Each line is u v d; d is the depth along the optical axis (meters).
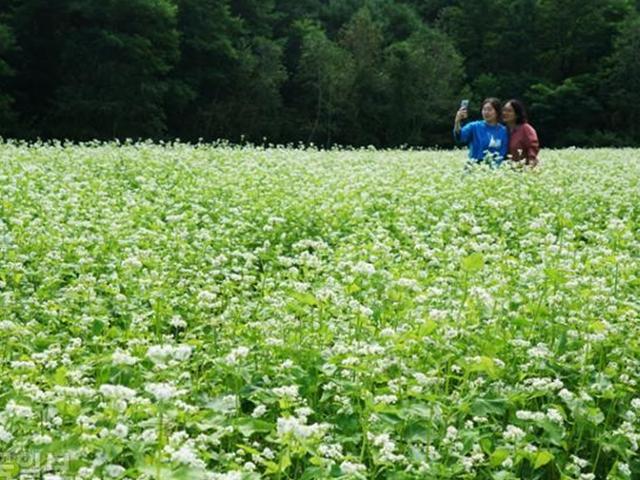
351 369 4.66
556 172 14.74
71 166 14.87
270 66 56.19
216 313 6.56
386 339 5.03
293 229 10.02
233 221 10.05
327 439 4.16
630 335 5.46
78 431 3.71
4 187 10.84
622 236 8.33
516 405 4.69
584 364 5.00
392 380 4.53
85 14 47.19
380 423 4.23
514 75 69.81
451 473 3.84
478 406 4.46
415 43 64.12
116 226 8.84
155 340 5.63
